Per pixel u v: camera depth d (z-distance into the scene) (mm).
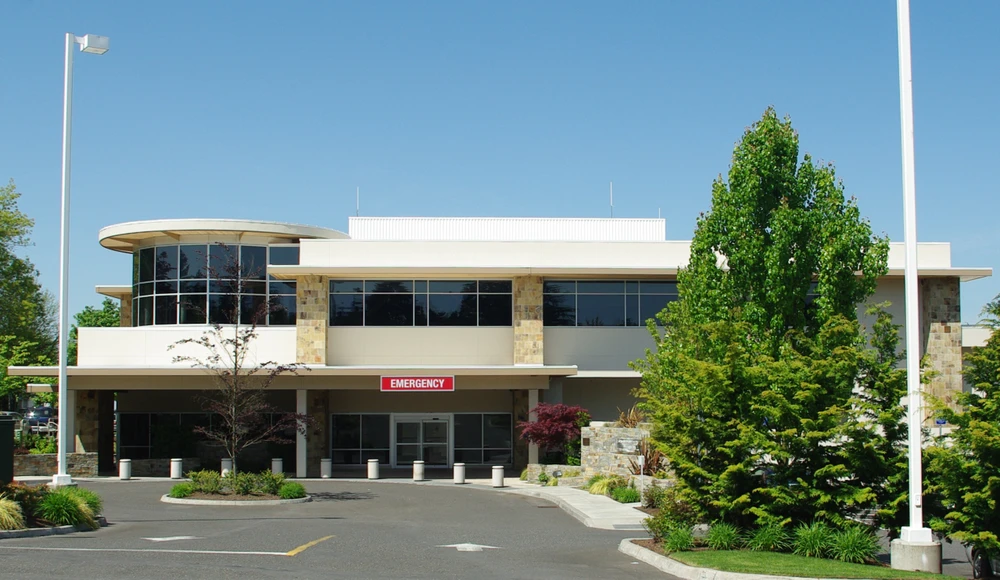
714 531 15688
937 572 13703
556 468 32656
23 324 53688
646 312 36531
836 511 15555
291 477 35375
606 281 36656
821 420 15453
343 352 36375
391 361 36469
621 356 36344
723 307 20375
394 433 39438
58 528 18062
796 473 15836
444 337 36562
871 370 16094
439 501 27203
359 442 39469
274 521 21516
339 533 19062
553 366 35219
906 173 14398
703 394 16516
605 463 30516
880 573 13133
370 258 37000
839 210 20312
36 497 18594
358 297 36656
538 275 35875
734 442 15734
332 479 34688
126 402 39906
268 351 36344
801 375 16000
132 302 39562
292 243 39094
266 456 38750
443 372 34375
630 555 16453
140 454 39750
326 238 39906
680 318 25109
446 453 39406
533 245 37031
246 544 16797
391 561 15047
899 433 15734
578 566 14961
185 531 19031
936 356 34938
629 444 28094
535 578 13461
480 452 39406
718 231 20938
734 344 16344
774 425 16344
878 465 15500
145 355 36625
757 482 16109
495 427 39531
